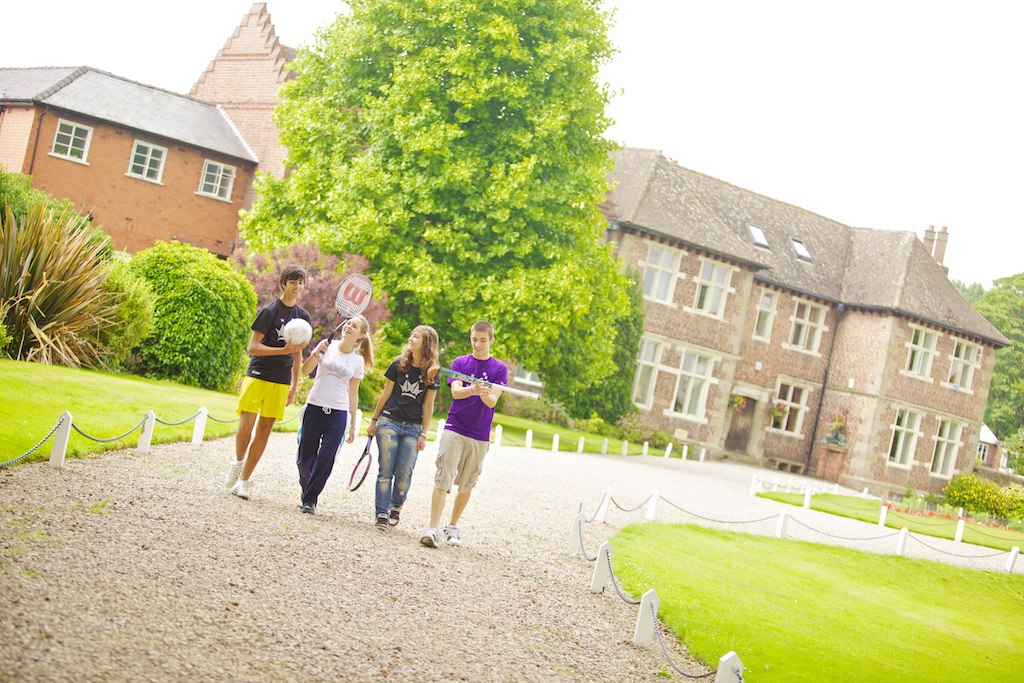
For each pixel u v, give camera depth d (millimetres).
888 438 38188
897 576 15945
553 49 23469
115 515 6973
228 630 5332
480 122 23812
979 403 41375
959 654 10680
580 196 23453
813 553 15750
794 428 39156
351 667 5316
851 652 9289
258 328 8516
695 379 35594
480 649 6328
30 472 7855
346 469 12141
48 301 15711
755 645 8672
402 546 8391
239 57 35062
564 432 29297
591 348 25375
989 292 66688
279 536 7480
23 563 5496
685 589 10188
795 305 38219
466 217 22969
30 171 29203
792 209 42156
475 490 13469
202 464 9961
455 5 23000
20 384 11703
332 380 8680
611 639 7598
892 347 37938
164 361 17828
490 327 8953
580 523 10391
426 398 9016
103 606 5180
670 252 34406
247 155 33438
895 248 41125
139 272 18234
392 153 23703
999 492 34156
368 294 15234
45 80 31062
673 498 18391
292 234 23641
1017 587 17688
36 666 4258
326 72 25344
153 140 31344
